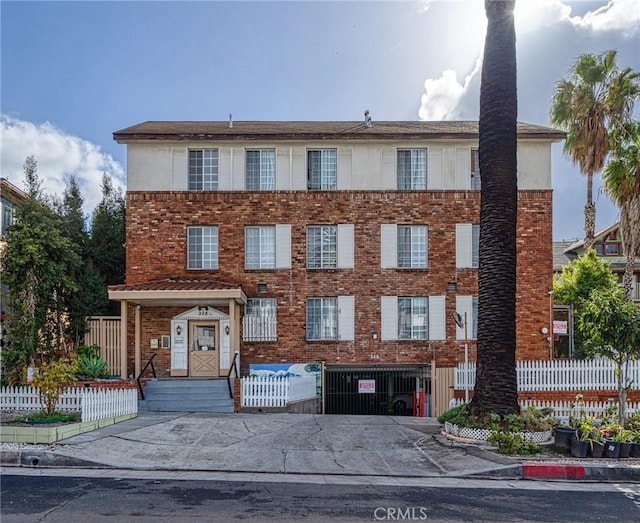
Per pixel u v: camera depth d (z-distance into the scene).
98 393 13.51
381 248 21.20
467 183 21.42
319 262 21.30
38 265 18.00
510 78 13.01
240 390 17.48
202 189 21.38
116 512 7.30
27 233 18.06
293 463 10.54
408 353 20.97
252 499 8.09
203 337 21.03
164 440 12.10
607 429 11.56
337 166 21.44
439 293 21.14
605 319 12.36
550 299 21.00
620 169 23.34
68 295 19.70
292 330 20.98
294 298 21.08
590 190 25.67
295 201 21.23
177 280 20.94
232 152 21.34
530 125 22.86
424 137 21.20
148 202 21.12
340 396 21.30
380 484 9.22
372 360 20.95
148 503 7.75
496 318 12.59
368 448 11.80
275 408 17.45
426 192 21.28
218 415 16.11
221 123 24.36
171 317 20.97
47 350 17.98
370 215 21.27
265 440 12.37
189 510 7.45
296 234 21.19
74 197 28.17
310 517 7.24
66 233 24.39
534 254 21.14
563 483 9.61
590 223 25.69
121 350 19.19
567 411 16.70
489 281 12.73
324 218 21.25
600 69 24.50
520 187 21.34
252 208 21.20
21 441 11.27
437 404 19.14
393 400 21.45
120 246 28.41
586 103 24.75
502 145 12.88
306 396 19.55
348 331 21.02
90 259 27.61
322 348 20.97
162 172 21.25
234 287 19.38
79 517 7.07
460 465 10.47
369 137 21.17
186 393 18.03
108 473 9.62
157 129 22.00
